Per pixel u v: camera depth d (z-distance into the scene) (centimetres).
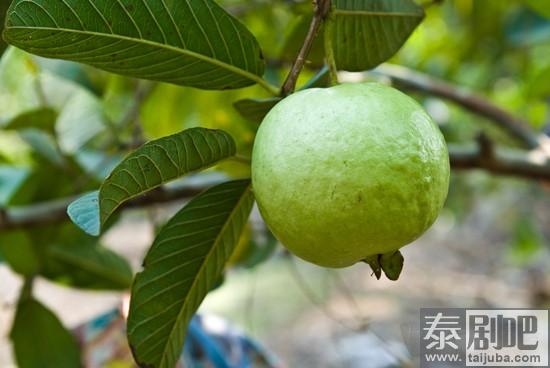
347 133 33
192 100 91
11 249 67
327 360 155
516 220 176
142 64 39
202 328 78
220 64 40
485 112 85
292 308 190
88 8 35
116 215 67
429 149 34
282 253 94
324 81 39
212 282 43
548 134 130
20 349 66
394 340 150
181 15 38
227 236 42
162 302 42
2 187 71
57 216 61
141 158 34
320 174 33
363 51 45
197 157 37
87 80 68
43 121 65
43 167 70
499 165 75
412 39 123
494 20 106
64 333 67
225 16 38
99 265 69
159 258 41
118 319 71
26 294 67
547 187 90
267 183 34
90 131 75
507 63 125
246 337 79
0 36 45
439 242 241
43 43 36
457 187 134
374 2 44
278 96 38
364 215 33
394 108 34
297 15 58
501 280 199
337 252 34
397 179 33
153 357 42
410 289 194
